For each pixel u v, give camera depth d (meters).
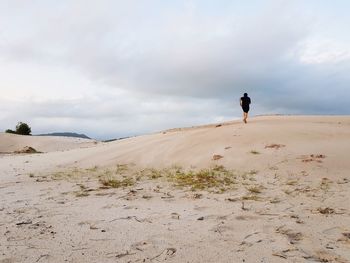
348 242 4.69
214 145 13.45
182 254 4.35
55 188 9.51
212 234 5.13
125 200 7.76
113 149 16.28
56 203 7.46
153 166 12.61
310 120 18.22
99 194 8.53
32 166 14.59
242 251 4.43
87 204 7.35
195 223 5.74
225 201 7.38
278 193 7.97
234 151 12.38
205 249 4.51
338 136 13.05
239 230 5.31
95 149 17.73
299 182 8.92
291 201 7.18
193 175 10.52
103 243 4.79
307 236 4.96
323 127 14.74
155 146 15.05
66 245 4.72
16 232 5.32
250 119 20.98
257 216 6.07
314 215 6.05
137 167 12.77
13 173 12.90
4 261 4.16
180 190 8.78
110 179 10.76
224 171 10.70
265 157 11.41
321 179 9.02
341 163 10.19
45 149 38.72
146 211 6.64
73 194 8.58
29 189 9.39
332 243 4.67
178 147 14.20
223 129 15.71
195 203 7.29
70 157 16.11
